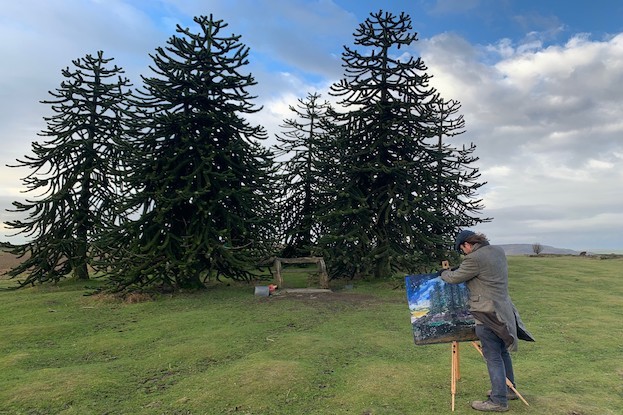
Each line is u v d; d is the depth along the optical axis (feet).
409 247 48.98
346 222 49.44
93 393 16.20
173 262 39.04
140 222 40.50
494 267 13.37
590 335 24.23
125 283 38.52
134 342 24.35
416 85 49.62
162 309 34.47
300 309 33.40
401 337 24.50
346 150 52.03
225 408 14.70
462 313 14.79
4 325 29.37
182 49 44.04
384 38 50.24
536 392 15.48
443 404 14.38
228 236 42.34
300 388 16.30
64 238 52.11
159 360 20.63
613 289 43.16
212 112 43.57
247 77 44.52
